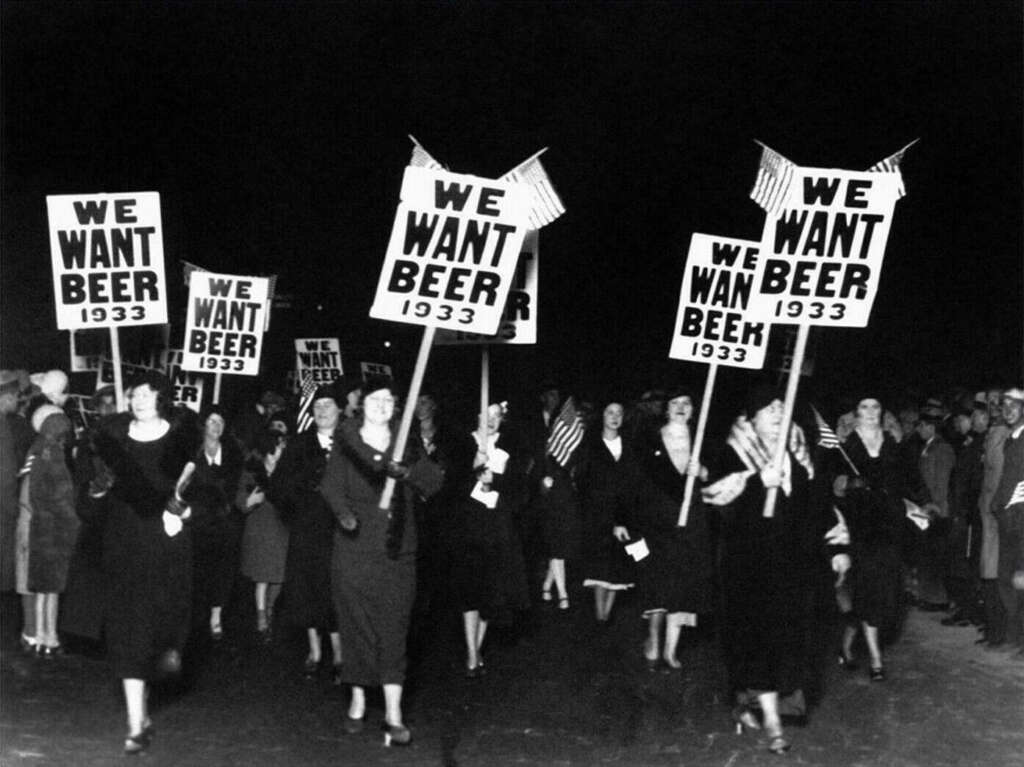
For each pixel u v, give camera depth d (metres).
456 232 9.02
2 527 11.65
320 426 10.43
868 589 10.59
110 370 14.42
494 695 10.12
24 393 12.59
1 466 11.62
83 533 10.42
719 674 10.93
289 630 12.70
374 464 8.76
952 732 9.09
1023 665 11.47
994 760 8.38
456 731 9.01
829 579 9.36
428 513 11.16
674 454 11.29
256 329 14.43
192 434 8.58
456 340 11.47
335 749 8.46
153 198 10.91
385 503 8.74
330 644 11.53
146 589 8.35
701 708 9.76
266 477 11.91
